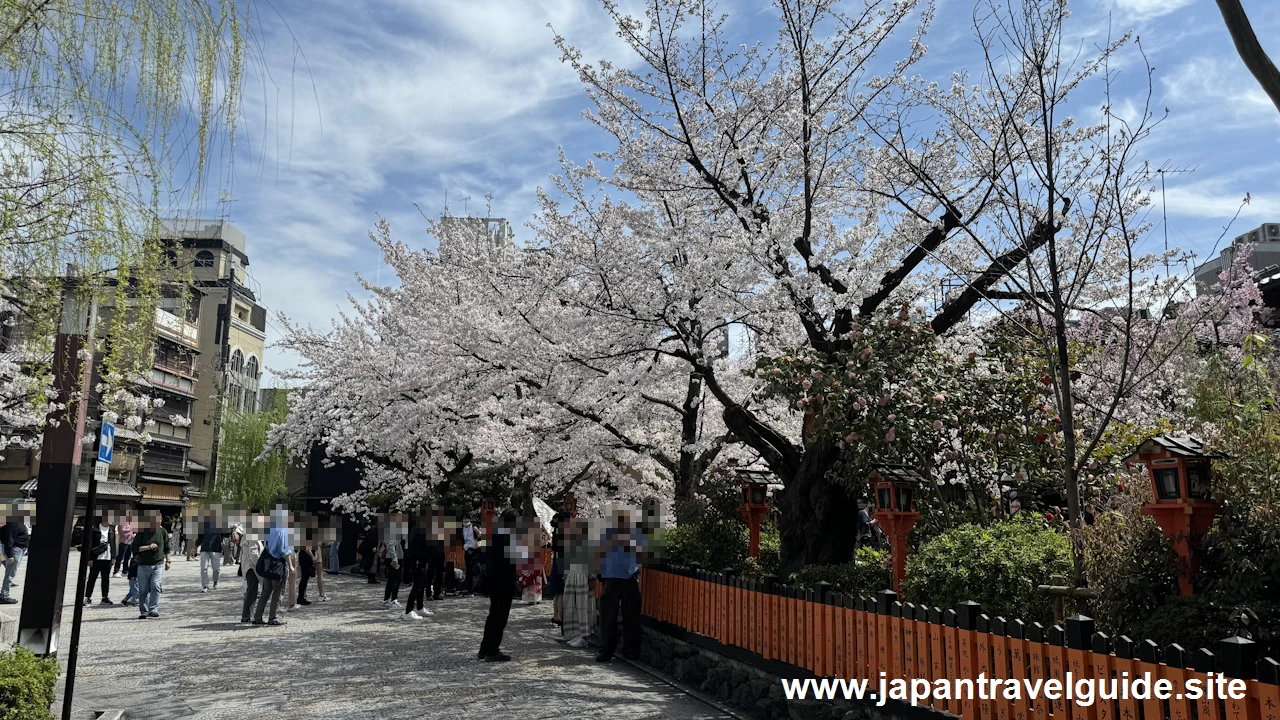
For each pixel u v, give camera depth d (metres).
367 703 7.37
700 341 11.09
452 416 16.95
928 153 10.09
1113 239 9.50
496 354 12.96
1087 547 5.45
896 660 5.58
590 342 11.83
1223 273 13.70
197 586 19.47
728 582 8.04
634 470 16.33
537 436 15.16
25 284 4.76
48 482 7.34
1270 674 3.39
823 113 10.48
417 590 13.73
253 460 38.28
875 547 12.56
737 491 11.41
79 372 6.22
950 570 5.73
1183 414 10.60
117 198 4.67
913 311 9.12
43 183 4.55
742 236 9.99
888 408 8.02
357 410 19.12
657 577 9.88
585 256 11.45
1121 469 8.34
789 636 6.85
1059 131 8.98
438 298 16.12
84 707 6.97
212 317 45.22
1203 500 4.94
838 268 10.28
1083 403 9.71
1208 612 4.55
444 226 17.36
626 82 10.59
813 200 10.88
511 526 9.65
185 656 9.84
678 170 10.88
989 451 8.45
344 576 23.70
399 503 21.06
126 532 19.36
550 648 10.55
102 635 11.58
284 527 12.74
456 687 8.05
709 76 10.52
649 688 8.03
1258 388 7.47
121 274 4.81
